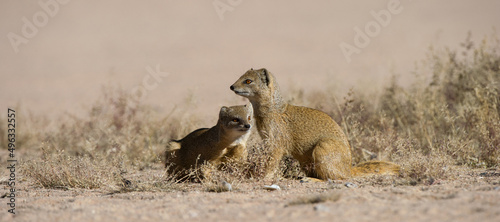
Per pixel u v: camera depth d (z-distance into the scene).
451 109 14.03
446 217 6.14
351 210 6.62
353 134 12.36
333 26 55.28
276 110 10.86
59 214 7.18
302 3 70.56
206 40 52.88
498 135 11.24
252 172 10.56
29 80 36.00
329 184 9.56
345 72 30.84
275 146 10.65
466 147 11.34
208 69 37.97
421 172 9.50
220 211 7.05
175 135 14.77
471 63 15.11
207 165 10.31
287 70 35.03
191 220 6.66
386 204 6.93
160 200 8.06
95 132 14.81
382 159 12.05
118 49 49.78
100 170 10.35
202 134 10.74
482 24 49.16
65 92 30.25
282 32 54.62
